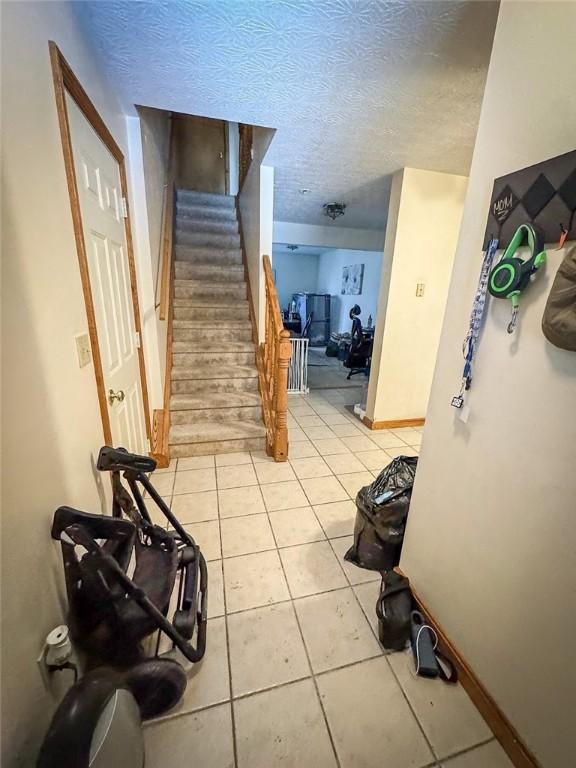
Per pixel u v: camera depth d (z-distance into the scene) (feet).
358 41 4.08
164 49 4.33
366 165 8.08
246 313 11.32
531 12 2.61
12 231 2.48
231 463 8.27
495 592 3.24
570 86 2.35
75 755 2.01
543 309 2.63
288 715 3.43
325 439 9.96
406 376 10.51
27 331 2.67
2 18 2.40
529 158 2.70
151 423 7.90
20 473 2.52
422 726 3.36
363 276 21.71
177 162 15.64
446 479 3.84
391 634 3.99
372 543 5.12
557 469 2.59
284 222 14.01
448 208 9.02
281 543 5.73
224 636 4.17
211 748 3.17
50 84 3.13
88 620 3.02
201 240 12.65
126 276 6.07
